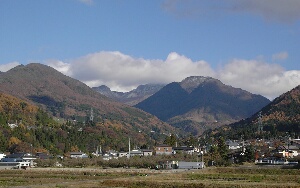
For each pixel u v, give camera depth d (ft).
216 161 631.56
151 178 406.21
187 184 343.05
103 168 623.77
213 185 333.83
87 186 349.20
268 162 609.83
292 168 492.95
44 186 346.95
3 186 351.46
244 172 470.80
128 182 367.04
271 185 326.44
